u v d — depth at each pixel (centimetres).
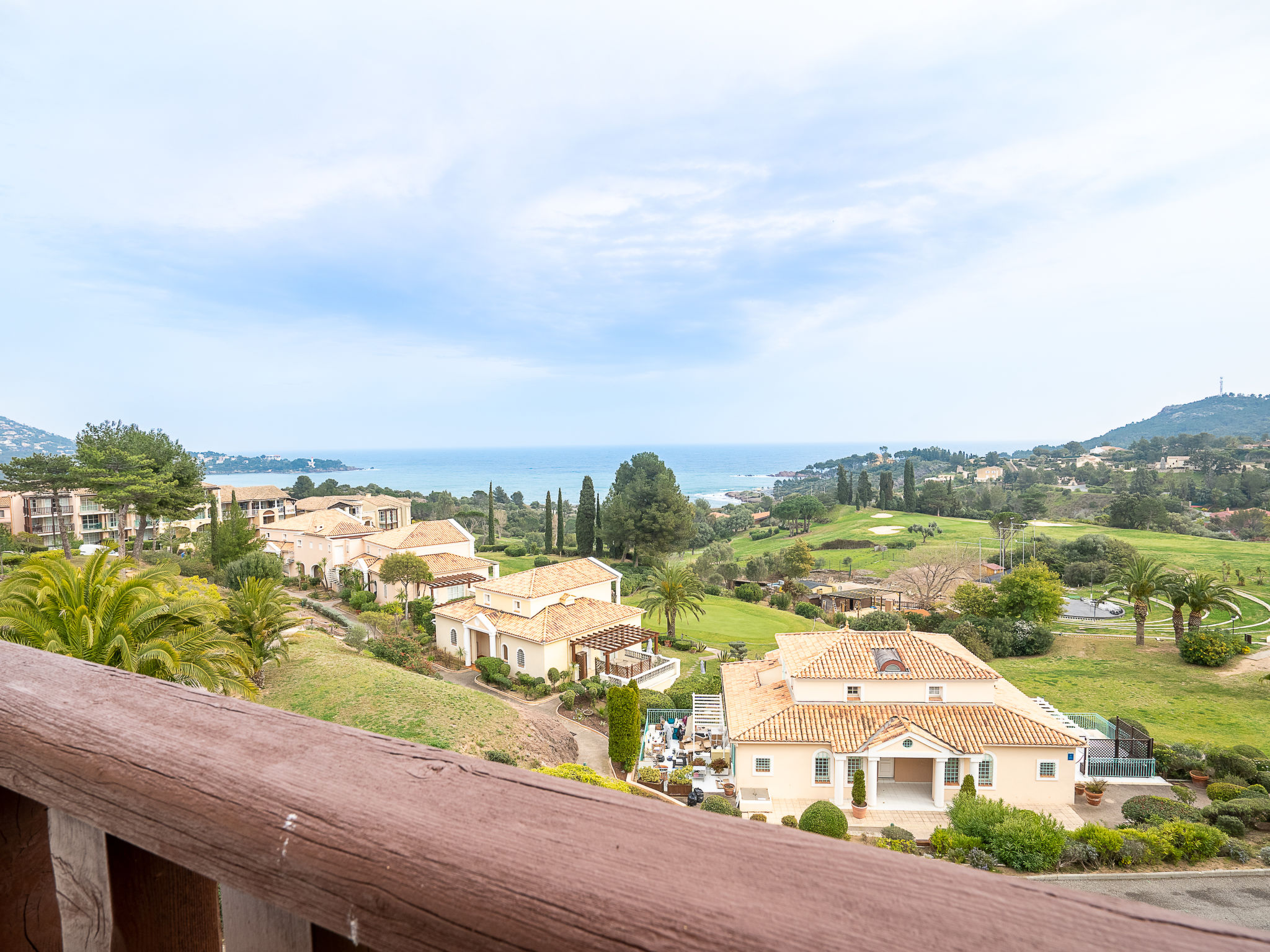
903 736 2419
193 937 142
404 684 2789
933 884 71
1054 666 4409
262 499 8712
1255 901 1809
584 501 8394
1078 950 59
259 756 117
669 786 2542
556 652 3569
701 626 5209
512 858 86
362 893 92
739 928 69
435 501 13588
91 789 123
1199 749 2875
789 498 13512
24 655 166
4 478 5291
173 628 1734
